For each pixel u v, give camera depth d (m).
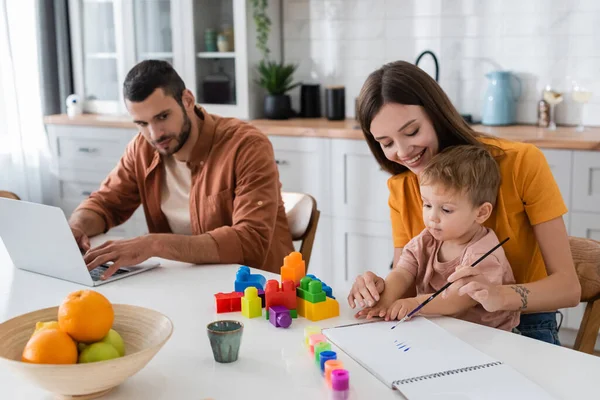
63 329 1.09
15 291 1.67
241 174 2.10
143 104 2.01
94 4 4.21
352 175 3.40
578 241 1.75
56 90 4.34
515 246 1.62
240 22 3.81
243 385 1.16
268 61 4.01
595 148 2.84
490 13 3.51
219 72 3.94
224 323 1.28
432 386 1.12
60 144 4.23
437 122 1.58
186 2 3.92
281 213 2.25
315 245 3.57
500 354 1.26
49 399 1.12
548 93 3.34
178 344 1.33
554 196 1.58
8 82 4.07
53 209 1.64
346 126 3.54
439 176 1.48
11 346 1.17
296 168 3.55
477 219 1.52
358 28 3.87
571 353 1.26
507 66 3.52
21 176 4.20
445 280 1.57
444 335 1.34
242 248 1.94
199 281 1.73
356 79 3.92
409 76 1.54
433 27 3.66
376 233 3.39
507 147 1.61
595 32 3.29
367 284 1.51
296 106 4.12
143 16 4.08
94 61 4.29
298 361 1.25
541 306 1.48
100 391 1.10
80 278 1.71
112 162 4.07
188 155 2.15
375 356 1.24
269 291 1.46
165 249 1.82
